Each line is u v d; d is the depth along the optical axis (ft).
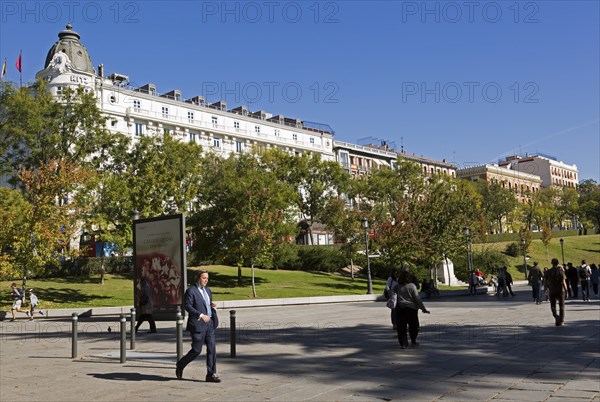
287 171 189.78
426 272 157.17
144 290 51.37
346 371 29.94
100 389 26.63
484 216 228.02
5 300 97.71
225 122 250.57
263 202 121.80
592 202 355.97
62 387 27.27
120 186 118.42
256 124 263.90
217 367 32.37
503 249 266.16
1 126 117.29
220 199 129.39
